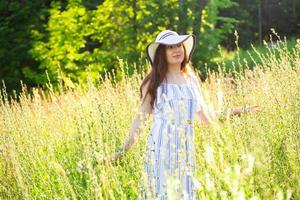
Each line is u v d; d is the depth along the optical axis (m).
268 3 36.59
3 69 22.06
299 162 4.77
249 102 6.30
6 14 22.84
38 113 8.04
